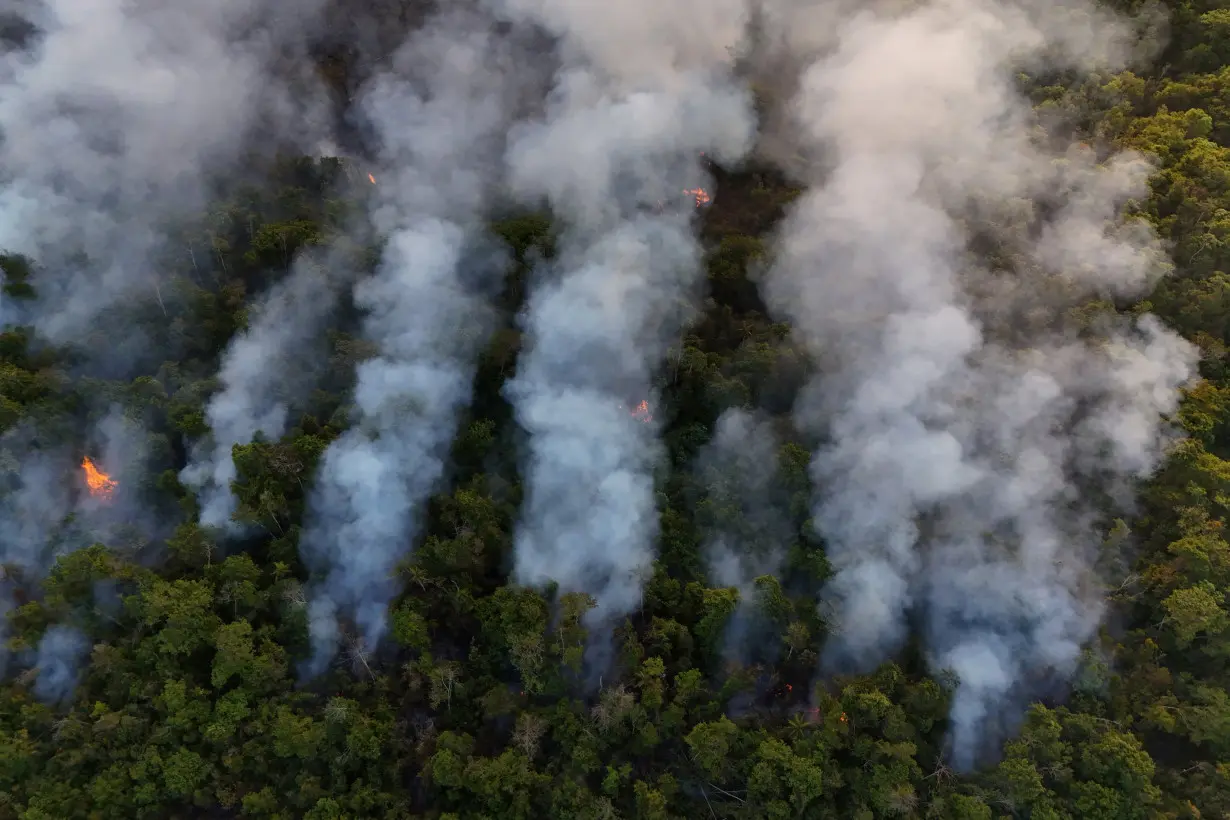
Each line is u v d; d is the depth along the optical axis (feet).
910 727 157.07
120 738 158.71
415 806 159.84
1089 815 148.36
